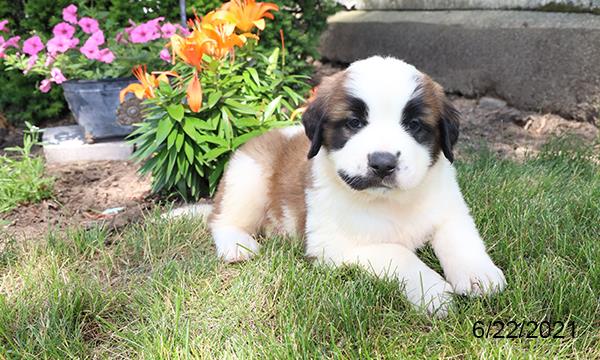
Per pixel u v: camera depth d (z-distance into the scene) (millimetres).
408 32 1898
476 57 1650
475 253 781
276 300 753
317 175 833
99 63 1377
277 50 1212
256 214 950
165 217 986
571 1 1425
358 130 759
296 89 1651
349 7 2291
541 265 758
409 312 708
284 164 919
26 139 1315
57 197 1167
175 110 1036
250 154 957
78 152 1374
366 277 767
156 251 901
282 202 902
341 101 767
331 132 785
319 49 2316
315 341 684
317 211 831
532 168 1093
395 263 768
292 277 773
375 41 2049
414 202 808
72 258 897
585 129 1363
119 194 1187
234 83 1106
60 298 766
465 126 1476
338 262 812
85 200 1159
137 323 740
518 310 701
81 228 963
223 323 724
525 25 1498
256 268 810
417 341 667
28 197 1134
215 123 1061
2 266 889
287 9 1723
